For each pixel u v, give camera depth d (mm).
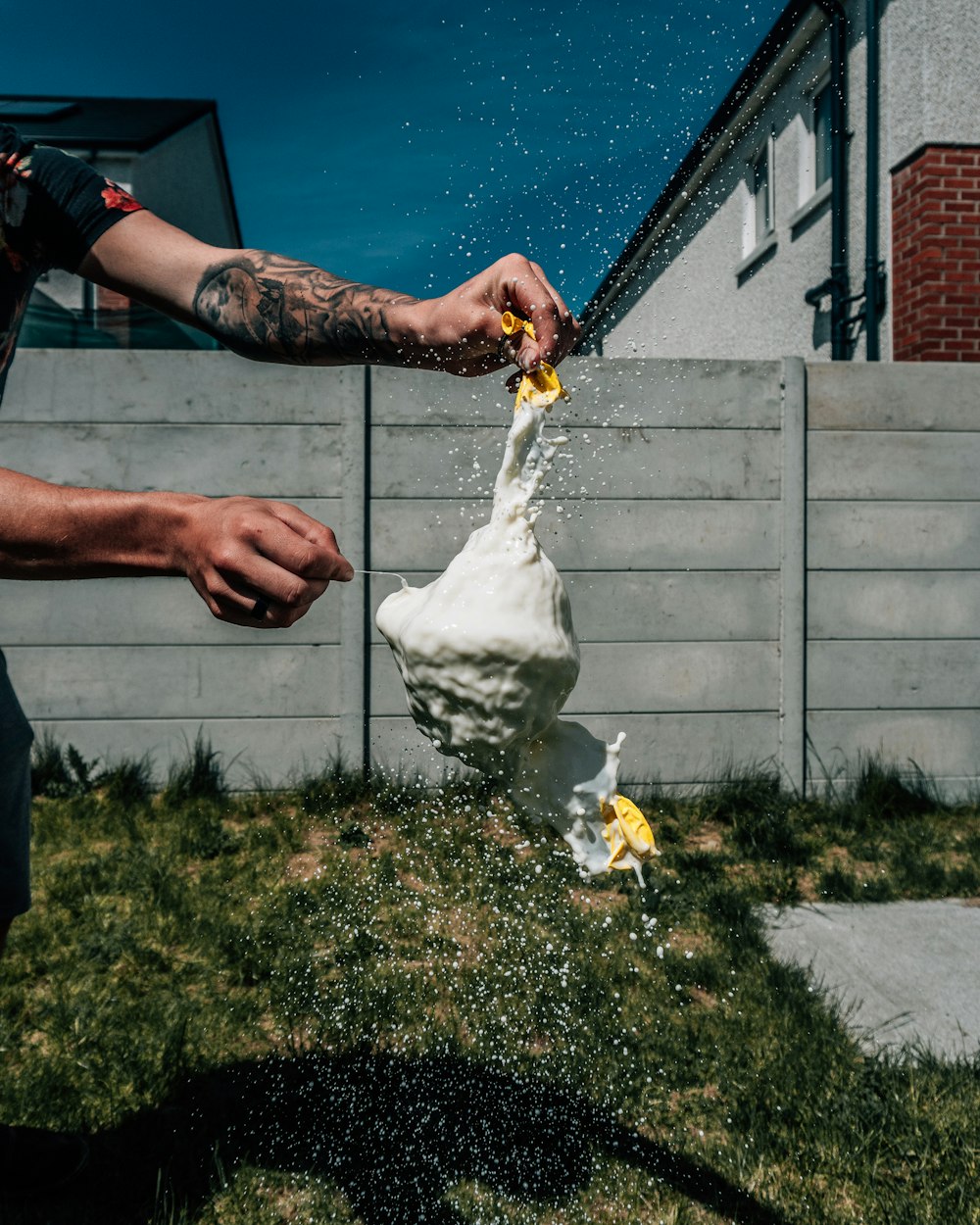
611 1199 2135
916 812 5195
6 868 1928
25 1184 2094
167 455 5371
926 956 3406
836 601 5516
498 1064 2615
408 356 1784
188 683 5367
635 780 5473
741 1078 2549
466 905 3709
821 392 5484
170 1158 2236
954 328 6766
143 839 4500
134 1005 2896
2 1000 2934
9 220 1689
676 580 5449
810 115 8688
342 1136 2328
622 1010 2906
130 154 11500
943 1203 2121
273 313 1789
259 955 3229
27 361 5328
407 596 1542
